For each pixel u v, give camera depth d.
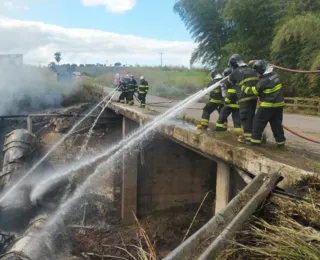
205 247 3.59
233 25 31.70
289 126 12.73
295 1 25.14
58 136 23.62
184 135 8.84
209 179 19.66
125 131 18.70
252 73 6.63
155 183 19.31
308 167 4.81
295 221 3.86
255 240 3.76
